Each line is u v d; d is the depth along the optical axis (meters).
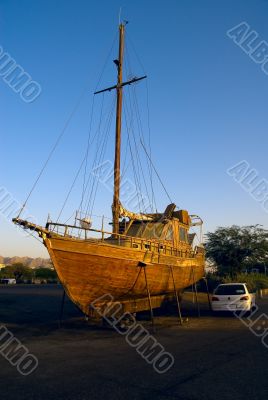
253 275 42.91
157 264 17.30
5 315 18.02
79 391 6.38
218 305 17.52
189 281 22.39
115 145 20.11
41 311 19.92
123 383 6.84
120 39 21.42
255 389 6.34
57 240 13.06
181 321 15.45
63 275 13.41
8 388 6.62
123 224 19.25
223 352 9.45
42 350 10.10
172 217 20.64
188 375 7.32
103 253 14.21
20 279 62.91
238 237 42.06
